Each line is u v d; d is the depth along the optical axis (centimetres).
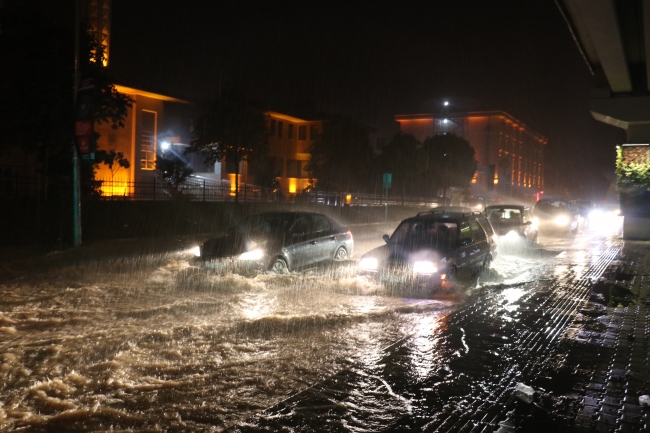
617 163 1891
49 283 1004
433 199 4894
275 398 462
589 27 1034
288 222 1165
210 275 1045
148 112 3106
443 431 400
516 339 642
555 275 1141
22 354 576
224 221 2616
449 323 720
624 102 1705
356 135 3653
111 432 397
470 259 1021
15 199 1811
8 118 1697
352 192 3775
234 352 588
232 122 2698
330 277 1055
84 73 1730
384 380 503
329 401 454
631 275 1137
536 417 424
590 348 605
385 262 941
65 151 1877
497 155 7106
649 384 495
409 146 4500
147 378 507
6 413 429
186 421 416
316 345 616
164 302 838
